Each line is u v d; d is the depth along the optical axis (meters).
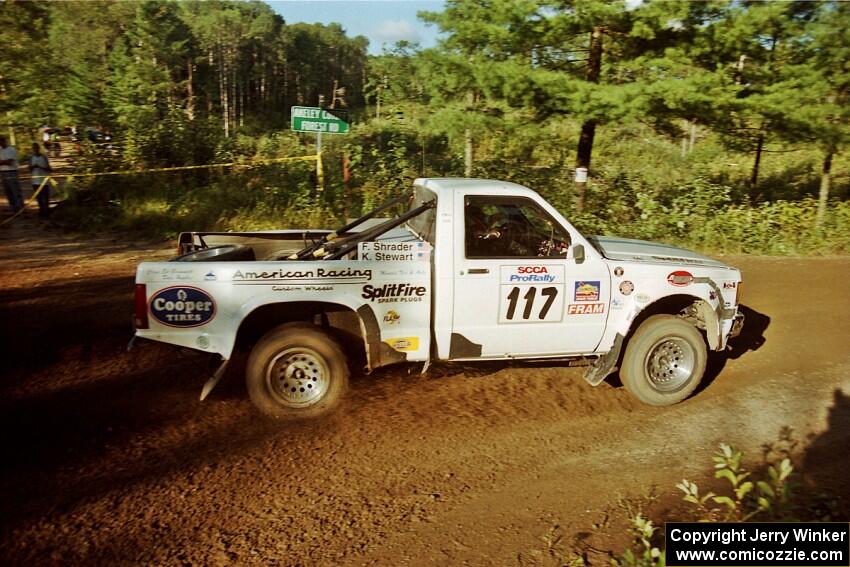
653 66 10.15
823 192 12.37
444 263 4.77
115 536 3.36
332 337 4.72
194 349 4.57
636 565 2.97
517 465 4.23
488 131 11.13
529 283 4.89
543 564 3.22
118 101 22.14
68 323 6.80
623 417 4.98
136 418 4.72
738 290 5.46
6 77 19.92
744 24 10.02
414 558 3.27
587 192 12.47
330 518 3.59
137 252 10.32
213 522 3.53
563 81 9.99
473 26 10.23
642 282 5.12
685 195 12.30
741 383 5.67
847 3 10.99
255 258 5.79
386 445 4.45
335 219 11.94
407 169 13.75
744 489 3.33
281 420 4.73
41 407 4.84
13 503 3.60
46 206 12.89
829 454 4.38
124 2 57.62
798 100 10.81
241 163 14.36
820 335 6.89
